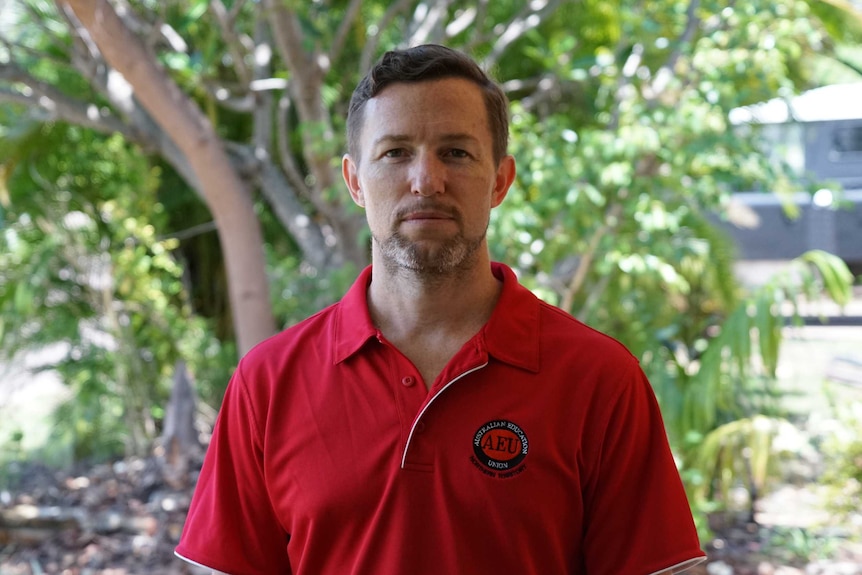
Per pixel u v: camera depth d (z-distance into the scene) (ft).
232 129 21.98
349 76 17.28
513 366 4.80
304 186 16.49
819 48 17.97
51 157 19.81
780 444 13.83
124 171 20.30
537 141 13.21
